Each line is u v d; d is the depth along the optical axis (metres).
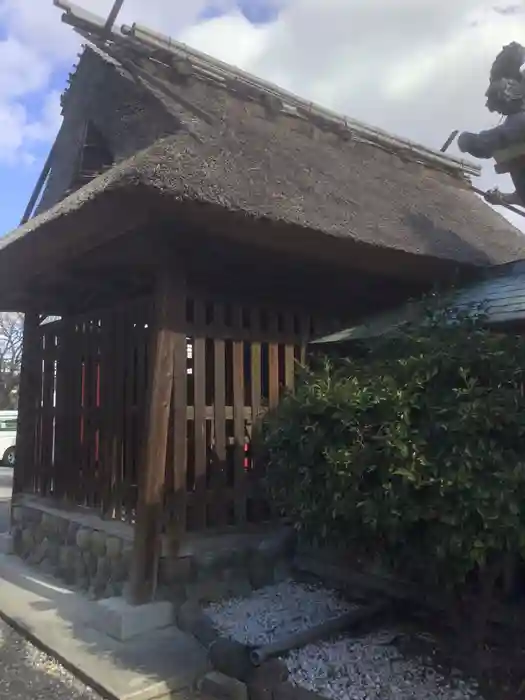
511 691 3.13
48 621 4.61
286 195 4.52
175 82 5.52
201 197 3.85
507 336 3.50
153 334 4.56
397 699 3.20
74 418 6.04
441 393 3.09
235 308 5.14
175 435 4.63
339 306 5.84
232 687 3.48
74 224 4.35
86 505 5.70
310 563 5.06
